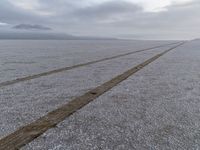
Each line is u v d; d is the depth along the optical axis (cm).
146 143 499
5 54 3478
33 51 4356
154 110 741
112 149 472
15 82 1247
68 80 1305
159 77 1405
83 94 965
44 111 733
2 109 757
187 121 639
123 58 2816
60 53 3791
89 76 1446
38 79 1342
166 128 586
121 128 588
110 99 881
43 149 473
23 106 791
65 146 486
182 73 1566
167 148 475
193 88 1084
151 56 3111
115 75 1482
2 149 471
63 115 693
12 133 555
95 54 3547
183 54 3462
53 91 1026
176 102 838
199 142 503
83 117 674
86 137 532
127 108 764
